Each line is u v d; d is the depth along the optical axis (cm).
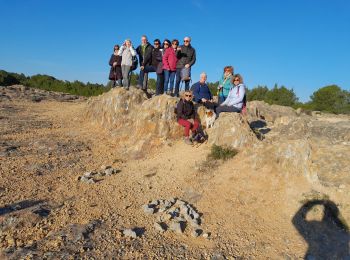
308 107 2731
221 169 785
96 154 1016
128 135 1102
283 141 784
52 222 595
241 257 531
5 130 1223
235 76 958
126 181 795
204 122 1025
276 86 2855
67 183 777
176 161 873
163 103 1041
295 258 535
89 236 555
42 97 2255
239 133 849
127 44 1303
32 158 936
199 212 652
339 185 666
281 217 634
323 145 816
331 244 571
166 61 1148
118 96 1249
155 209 655
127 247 532
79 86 3228
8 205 648
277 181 709
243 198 686
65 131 1282
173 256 521
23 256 494
